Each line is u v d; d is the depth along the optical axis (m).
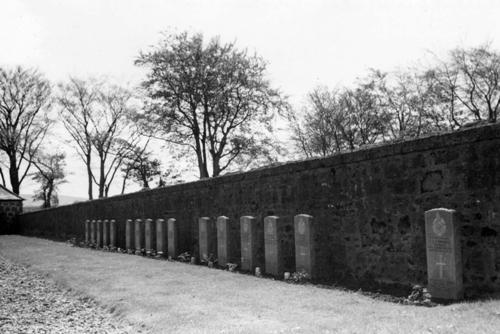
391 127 34.00
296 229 11.98
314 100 37.19
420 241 9.37
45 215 42.31
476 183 8.36
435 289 8.47
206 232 16.45
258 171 14.52
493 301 7.34
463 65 30.64
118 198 26.47
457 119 31.11
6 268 17.69
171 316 8.23
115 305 9.57
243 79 40.66
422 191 9.36
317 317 7.58
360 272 10.73
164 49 40.66
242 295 9.88
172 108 41.34
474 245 8.34
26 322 8.62
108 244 26.44
